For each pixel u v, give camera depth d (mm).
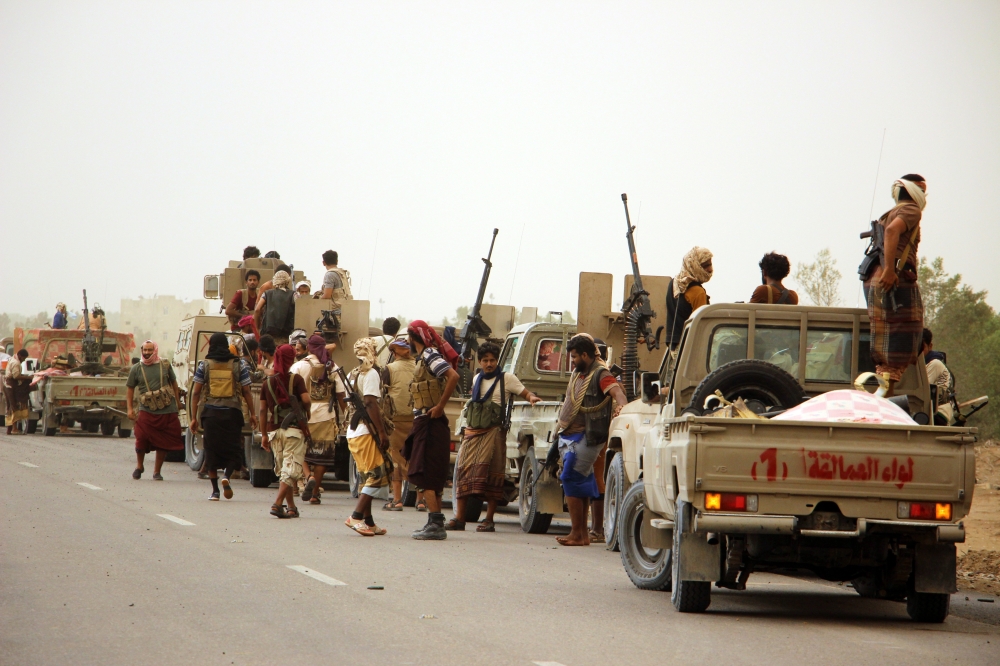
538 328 29672
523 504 26438
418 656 11898
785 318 17109
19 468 36469
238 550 19750
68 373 59719
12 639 12391
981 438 54906
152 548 19625
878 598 17641
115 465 40531
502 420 25422
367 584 16562
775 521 13766
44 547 19375
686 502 14891
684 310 19547
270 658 11664
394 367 29797
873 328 16312
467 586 16828
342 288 42094
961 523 13953
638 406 20609
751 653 12547
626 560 18078
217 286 45062
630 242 26312
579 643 12859
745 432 13883
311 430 29797
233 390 30016
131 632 12844
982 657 12789
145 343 34688
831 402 14797
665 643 13023
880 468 13812
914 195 16000
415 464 22953
